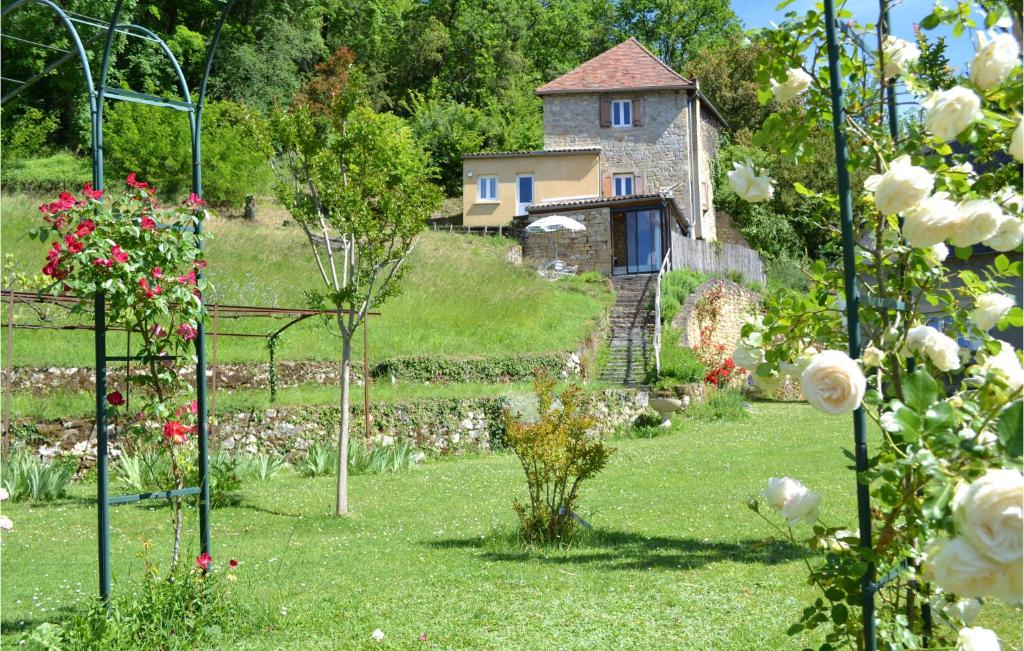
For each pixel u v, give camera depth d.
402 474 15.92
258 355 21.31
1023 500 1.97
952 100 2.68
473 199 37.66
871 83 3.42
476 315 25.84
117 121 35.03
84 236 5.64
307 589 7.27
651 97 38.94
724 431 20.39
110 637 5.29
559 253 33.22
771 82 3.49
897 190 2.66
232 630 5.94
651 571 7.55
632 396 21.75
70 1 34.41
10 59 35.97
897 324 3.27
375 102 50.78
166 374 6.12
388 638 5.75
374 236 11.77
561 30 60.00
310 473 16.16
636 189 38.72
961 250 3.14
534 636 5.70
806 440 17.83
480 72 55.94
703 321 28.98
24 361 18.08
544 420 9.36
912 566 3.24
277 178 12.06
